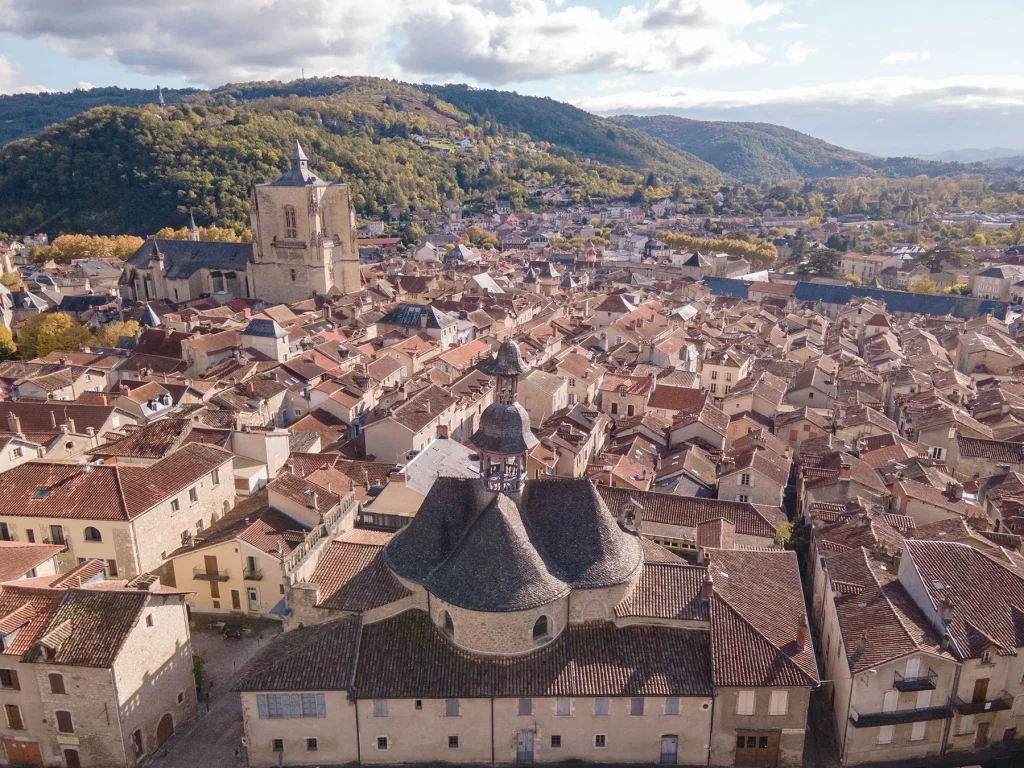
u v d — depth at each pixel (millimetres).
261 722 56625
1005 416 123188
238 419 105812
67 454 96312
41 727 57031
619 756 58125
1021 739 60375
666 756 58156
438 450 89562
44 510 74875
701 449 108625
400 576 60031
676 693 55625
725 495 95312
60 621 57188
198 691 65875
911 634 57781
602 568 59125
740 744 57531
